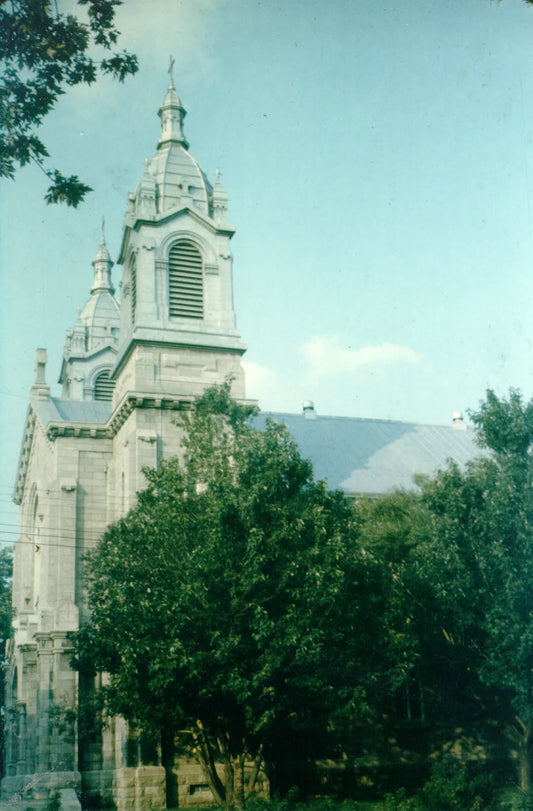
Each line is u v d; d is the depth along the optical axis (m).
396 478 50.72
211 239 47.59
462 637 31.69
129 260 49.03
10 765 51.09
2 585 68.44
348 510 30.81
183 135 50.03
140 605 28.08
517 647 29.11
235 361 45.69
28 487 57.22
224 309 46.44
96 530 45.94
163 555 29.03
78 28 18.17
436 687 35.88
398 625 31.11
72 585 44.12
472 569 30.62
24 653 48.31
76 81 18.67
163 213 46.69
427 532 32.69
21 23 17.73
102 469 47.22
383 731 40.44
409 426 58.41
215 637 26.64
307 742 38.97
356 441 54.56
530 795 30.69
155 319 44.88
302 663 27.33
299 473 30.34
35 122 18.64
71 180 19.52
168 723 28.75
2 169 18.94
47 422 49.53
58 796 37.91
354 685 29.97
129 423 43.47
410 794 36.41
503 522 29.89
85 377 70.44
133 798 36.53
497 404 31.59
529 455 31.53
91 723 37.88
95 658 31.09
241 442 31.38
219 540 27.97
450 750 40.91
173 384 44.06
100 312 72.75
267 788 37.06
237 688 26.06
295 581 27.86
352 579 29.36
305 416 56.09
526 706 29.45
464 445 57.12
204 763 30.39
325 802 34.25
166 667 26.03
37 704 43.62
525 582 29.31
